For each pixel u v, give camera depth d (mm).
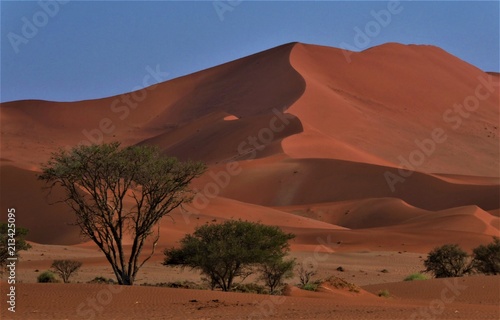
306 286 36719
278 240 46344
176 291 32188
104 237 42625
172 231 101500
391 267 73688
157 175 42406
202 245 44938
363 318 24266
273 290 44625
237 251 43406
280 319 24219
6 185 113125
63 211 106938
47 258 77062
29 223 105688
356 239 103625
